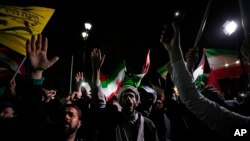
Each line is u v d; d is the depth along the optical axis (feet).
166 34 5.58
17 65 14.15
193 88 5.33
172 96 10.53
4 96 11.48
